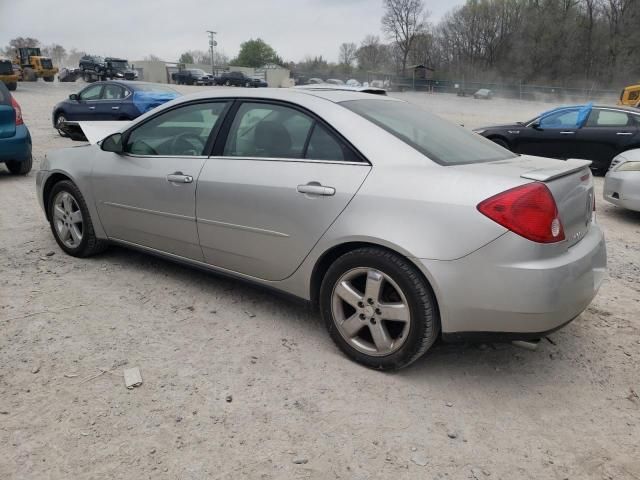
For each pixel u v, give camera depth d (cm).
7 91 819
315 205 307
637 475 236
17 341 321
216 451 238
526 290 256
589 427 267
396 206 281
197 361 309
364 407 274
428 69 6656
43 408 262
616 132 1013
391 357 294
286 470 229
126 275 432
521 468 237
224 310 376
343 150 310
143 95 1268
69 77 4806
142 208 400
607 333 364
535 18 7138
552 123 1087
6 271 429
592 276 288
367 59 8975
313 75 6688
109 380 287
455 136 350
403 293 282
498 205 259
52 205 472
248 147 349
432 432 257
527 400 287
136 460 231
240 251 350
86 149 453
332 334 317
